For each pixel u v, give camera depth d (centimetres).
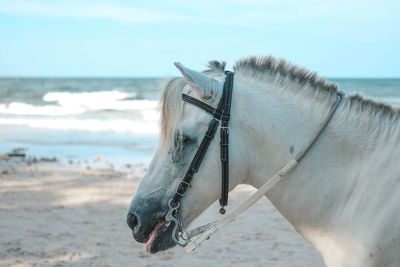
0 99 4206
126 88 6144
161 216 238
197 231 247
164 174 239
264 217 754
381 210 220
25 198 861
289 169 238
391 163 226
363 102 245
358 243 223
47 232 663
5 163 1216
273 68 253
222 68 260
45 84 7162
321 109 244
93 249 595
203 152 235
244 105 243
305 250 592
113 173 1095
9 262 543
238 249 598
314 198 238
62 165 1198
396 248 215
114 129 1945
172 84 241
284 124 242
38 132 1877
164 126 240
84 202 836
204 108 236
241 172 245
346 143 238
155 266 536
